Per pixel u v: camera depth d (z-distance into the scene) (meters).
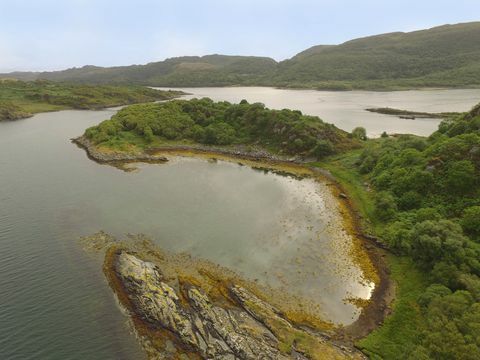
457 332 28.09
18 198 67.19
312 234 53.84
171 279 42.66
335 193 67.94
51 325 35.81
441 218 47.38
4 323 36.09
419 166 58.44
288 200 65.88
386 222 53.59
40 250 49.41
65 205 64.12
